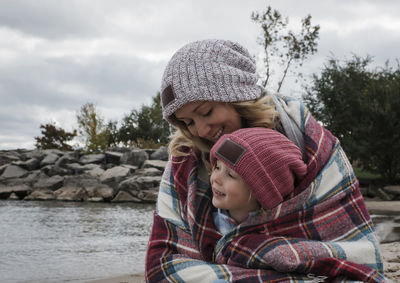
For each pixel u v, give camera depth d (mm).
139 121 40969
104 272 4914
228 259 1480
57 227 9602
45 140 36656
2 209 14320
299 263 1339
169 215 1705
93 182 20156
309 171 1481
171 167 1801
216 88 1551
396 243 5867
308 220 1448
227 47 1685
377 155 20875
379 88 21938
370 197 19156
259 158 1352
